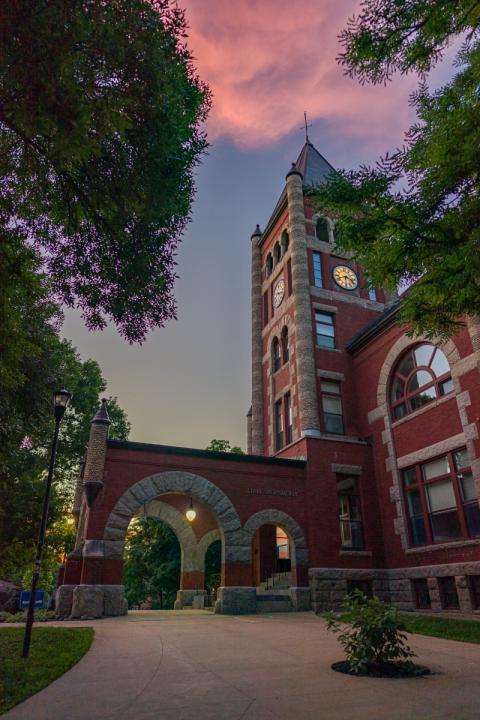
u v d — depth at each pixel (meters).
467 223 7.91
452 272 7.77
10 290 8.04
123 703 5.40
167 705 5.29
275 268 27.12
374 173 8.54
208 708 5.16
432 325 9.27
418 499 17.62
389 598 17.81
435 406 17.03
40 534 9.17
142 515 21.12
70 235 8.34
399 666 7.07
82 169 7.58
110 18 6.08
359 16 7.45
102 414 17.14
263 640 10.01
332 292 24.14
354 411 21.80
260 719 4.75
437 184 8.07
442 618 13.04
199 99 8.43
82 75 5.94
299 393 21.36
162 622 13.30
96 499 15.83
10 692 5.90
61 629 11.10
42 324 16.64
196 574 20.98
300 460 19.31
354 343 22.28
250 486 18.27
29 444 23.95
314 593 17.25
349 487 21.44
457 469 15.91
